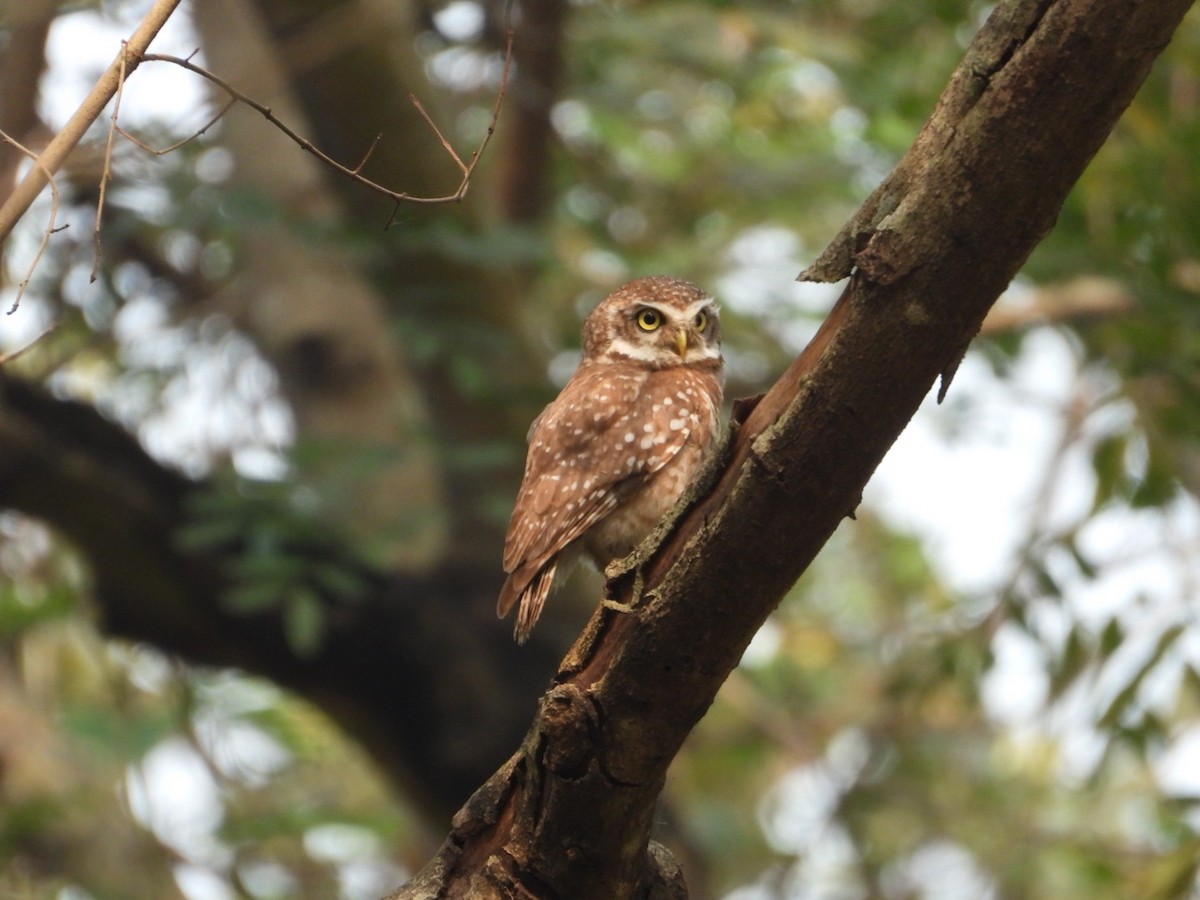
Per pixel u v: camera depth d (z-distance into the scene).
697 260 15.49
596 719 5.30
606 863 5.58
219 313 14.46
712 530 5.09
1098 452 11.55
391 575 12.83
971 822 15.65
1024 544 11.83
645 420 8.23
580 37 15.11
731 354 15.27
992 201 4.68
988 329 13.48
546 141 14.68
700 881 15.38
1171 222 10.77
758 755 17.09
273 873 15.04
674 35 15.02
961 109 4.70
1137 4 4.41
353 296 14.74
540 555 8.09
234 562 10.81
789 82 15.90
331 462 11.19
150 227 11.75
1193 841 9.68
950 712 16.25
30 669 13.55
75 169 8.20
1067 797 15.47
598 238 15.81
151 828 12.77
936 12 12.20
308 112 12.13
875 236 4.79
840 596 18.25
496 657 13.02
